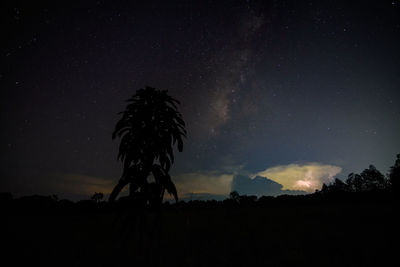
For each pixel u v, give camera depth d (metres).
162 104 8.66
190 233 17.47
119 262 9.69
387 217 19.83
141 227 7.57
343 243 11.54
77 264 9.62
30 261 10.21
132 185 7.41
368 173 66.19
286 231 16.58
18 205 52.34
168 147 8.12
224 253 10.86
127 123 8.38
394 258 8.62
